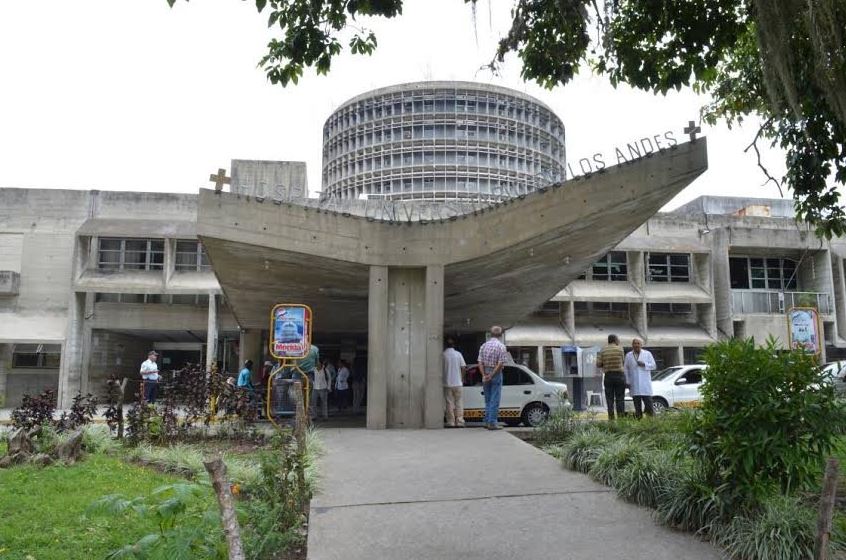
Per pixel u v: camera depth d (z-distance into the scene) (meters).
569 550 5.15
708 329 32.25
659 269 32.94
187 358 34.84
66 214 30.28
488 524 5.78
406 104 56.16
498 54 9.27
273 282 15.48
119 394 11.59
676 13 9.07
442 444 9.99
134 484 7.64
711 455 5.54
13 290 29.11
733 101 11.27
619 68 9.67
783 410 5.04
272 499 5.77
